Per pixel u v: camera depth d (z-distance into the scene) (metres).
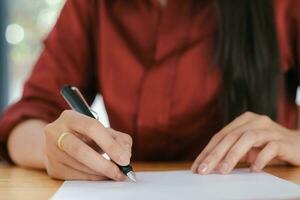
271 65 0.89
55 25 1.06
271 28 0.90
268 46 0.89
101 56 1.00
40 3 2.39
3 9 2.38
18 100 0.94
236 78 0.89
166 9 0.97
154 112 0.94
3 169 0.76
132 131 0.96
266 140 0.69
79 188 0.55
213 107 0.94
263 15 0.89
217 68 0.91
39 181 0.63
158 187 0.55
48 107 0.93
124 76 0.97
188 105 0.94
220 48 0.90
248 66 0.89
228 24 0.89
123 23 0.99
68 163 0.61
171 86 0.94
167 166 0.76
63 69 1.01
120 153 0.59
